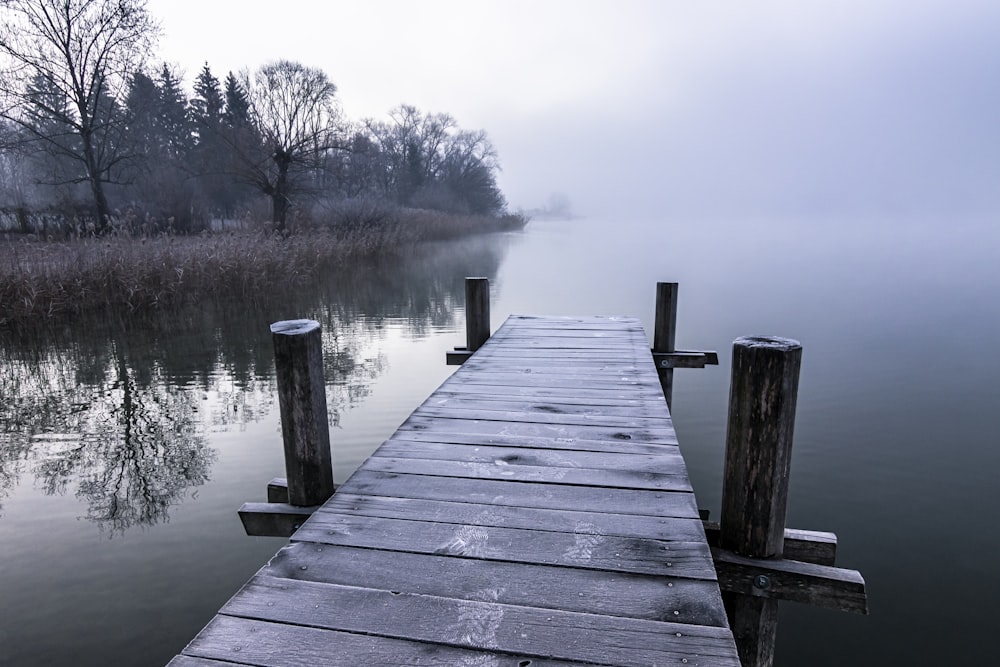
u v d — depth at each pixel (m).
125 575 3.39
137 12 19.55
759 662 2.20
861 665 2.96
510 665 1.41
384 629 1.54
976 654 3.03
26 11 17.94
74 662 2.69
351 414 6.23
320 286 14.89
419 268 20.02
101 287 10.58
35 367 7.92
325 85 22.84
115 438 5.55
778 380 1.92
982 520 4.32
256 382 7.32
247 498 4.39
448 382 4.06
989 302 14.52
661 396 3.70
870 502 4.61
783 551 2.23
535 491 2.35
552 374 4.27
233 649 1.47
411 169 50.16
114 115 21.66
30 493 4.46
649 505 2.22
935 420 6.43
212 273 12.02
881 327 11.53
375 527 2.08
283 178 21.58
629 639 1.50
